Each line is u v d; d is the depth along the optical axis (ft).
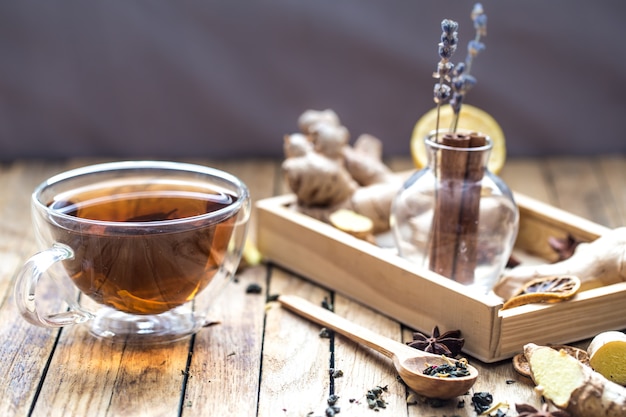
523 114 3.83
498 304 2.32
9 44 3.73
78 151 3.84
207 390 2.27
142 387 2.28
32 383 2.29
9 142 3.82
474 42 2.58
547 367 2.22
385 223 2.85
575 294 2.41
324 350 2.41
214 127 3.85
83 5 3.71
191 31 3.76
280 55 3.79
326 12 3.75
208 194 2.51
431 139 2.55
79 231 2.30
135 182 2.55
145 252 2.31
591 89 3.80
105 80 3.79
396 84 3.81
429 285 2.42
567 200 3.33
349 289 2.61
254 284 2.67
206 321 2.50
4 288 2.66
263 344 2.43
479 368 2.34
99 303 2.39
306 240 2.69
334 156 2.84
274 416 2.20
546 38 3.76
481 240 2.52
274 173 3.61
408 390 2.28
